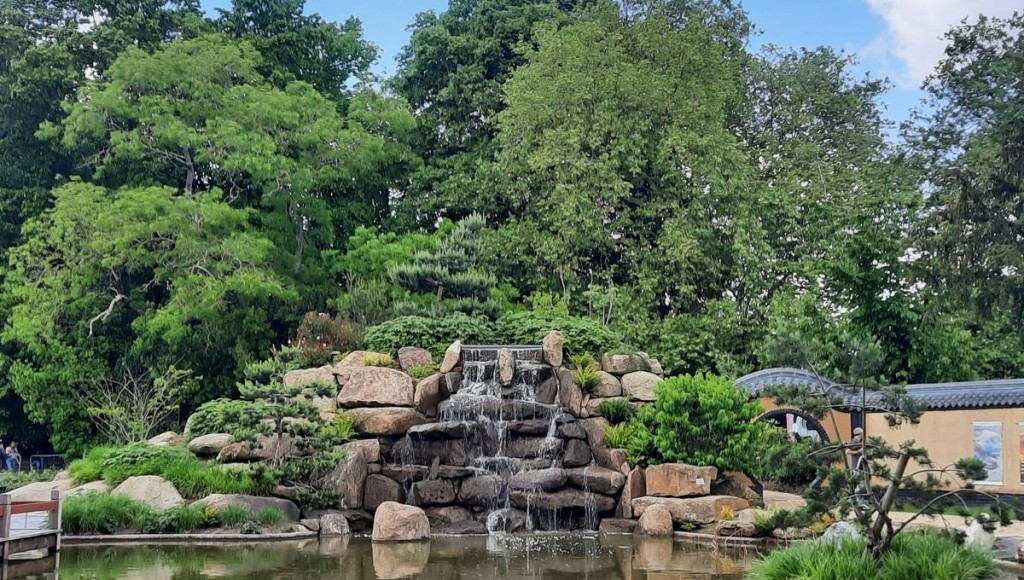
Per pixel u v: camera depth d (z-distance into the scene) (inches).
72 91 1327.5
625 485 799.7
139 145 1236.5
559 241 1278.3
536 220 1376.7
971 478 426.0
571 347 978.7
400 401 873.5
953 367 1078.4
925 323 1073.5
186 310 1152.8
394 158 1469.0
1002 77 1080.8
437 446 850.8
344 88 1657.2
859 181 1282.0
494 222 1453.0
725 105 1390.3
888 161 1307.8
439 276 1091.9
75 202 1158.3
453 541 698.8
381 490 794.2
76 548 632.4
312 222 1427.2
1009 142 1045.8
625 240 1315.2
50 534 589.9
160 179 1371.8
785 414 959.0
